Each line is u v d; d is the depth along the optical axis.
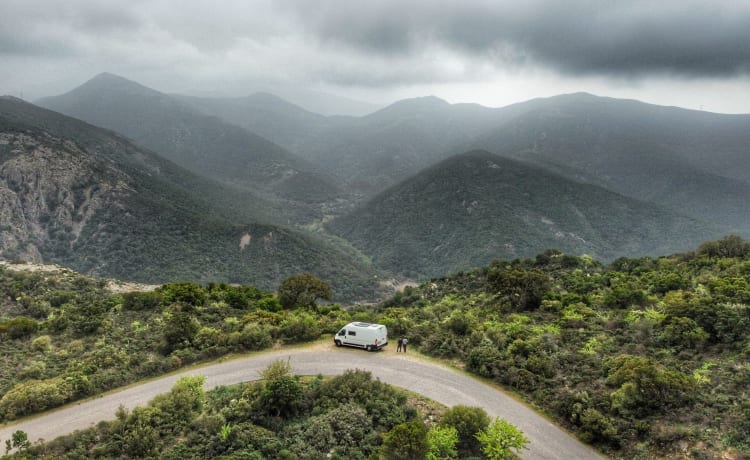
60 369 32.47
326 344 36.19
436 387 28.52
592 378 27.30
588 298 42.91
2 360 33.81
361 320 44.22
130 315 43.22
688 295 37.22
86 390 28.78
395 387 28.23
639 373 24.28
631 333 32.66
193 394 26.05
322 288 51.81
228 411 24.36
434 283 68.69
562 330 35.72
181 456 21.38
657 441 21.31
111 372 31.06
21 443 21.94
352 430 23.05
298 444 22.17
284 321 40.25
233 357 34.00
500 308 44.22
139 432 22.22
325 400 25.66
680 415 22.20
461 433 22.84
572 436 23.78
